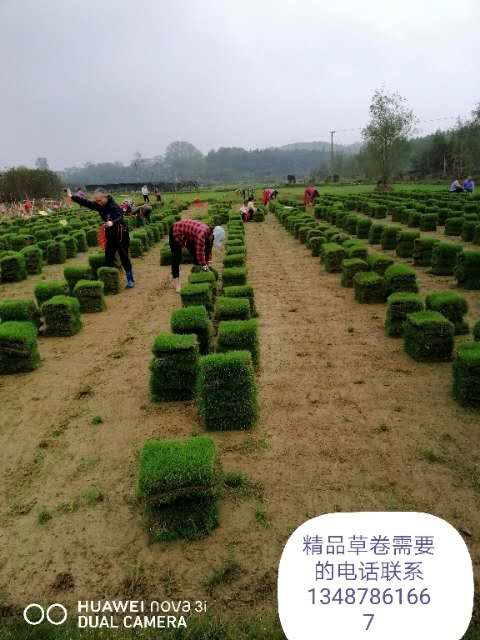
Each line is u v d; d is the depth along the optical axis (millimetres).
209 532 3965
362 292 10141
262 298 11086
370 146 52875
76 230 21172
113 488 4582
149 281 13258
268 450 5023
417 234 14906
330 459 4828
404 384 6344
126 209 24078
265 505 4254
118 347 8305
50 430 5664
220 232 11938
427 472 4578
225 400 5352
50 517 4258
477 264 10812
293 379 6633
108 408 6117
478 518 4000
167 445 4203
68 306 8891
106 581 3621
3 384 7016
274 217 30703
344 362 7148
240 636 3154
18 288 13508
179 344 6012
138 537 4004
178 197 51312
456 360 5824
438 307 7922
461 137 63094
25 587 3604
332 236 16219
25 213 36875
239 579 3562
